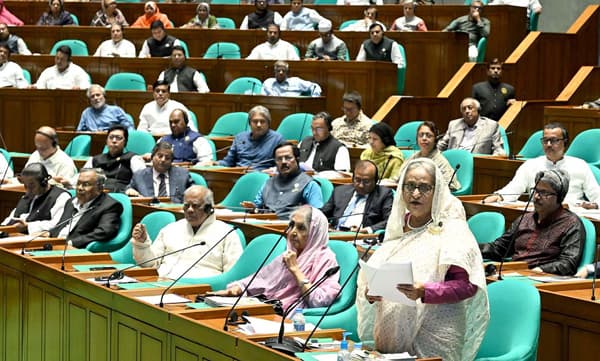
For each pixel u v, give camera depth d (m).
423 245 8.01
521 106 23.09
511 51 28.11
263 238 12.43
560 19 31.39
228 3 32.75
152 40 27.84
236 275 12.44
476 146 20.42
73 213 15.80
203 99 24.84
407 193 7.99
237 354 8.83
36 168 16.09
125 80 26.41
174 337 9.81
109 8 30.53
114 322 10.88
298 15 28.86
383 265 7.42
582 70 24.53
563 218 12.24
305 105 23.77
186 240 13.45
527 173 15.91
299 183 16.17
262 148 19.98
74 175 19.56
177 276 13.16
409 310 8.04
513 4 29.53
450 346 8.00
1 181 19.58
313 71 25.44
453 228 7.95
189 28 28.56
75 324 11.66
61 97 25.44
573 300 10.38
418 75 26.42
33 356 12.57
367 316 8.46
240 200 17.36
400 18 28.02
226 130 23.30
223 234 13.38
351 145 20.94
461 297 7.73
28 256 12.91
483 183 19.42
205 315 10.00
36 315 12.52
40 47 29.95
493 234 13.13
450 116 24.55
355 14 29.45
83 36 29.62
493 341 9.34
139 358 10.41
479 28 27.30
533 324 9.02
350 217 14.98
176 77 25.81
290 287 11.38
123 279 11.77
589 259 12.03
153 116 23.80
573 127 22.00
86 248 15.20
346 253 11.49
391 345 8.12
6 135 25.58
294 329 9.48
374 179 14.94
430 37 26.23
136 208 16.75
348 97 21.14
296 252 11.55
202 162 20.42
